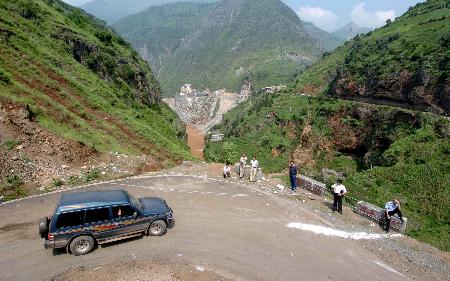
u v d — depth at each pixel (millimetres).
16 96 28156
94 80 46312
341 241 16875
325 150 84500
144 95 69500
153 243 15711
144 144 36469
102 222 14703
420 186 41281
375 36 122812
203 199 21266
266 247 15891
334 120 86000
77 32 55250
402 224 18219
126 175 26000
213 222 18109
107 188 22406
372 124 75375
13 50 35188
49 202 19719
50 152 24969
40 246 15164
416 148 51250
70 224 14180
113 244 15500
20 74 32812
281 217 19219
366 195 39469
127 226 15297
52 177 22922
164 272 13586
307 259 15070
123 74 63781
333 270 14359
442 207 36562
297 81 144500
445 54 67875
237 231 17266
